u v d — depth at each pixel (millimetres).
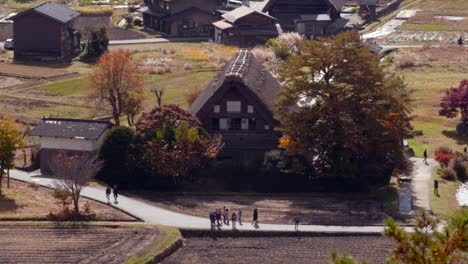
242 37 172500
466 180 96125
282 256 73500
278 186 93375
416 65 154000
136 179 92125
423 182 94125
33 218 80062
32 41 162375
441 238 31828
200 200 88750
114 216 81688
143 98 116688
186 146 91938
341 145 91500
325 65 94375
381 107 92938
